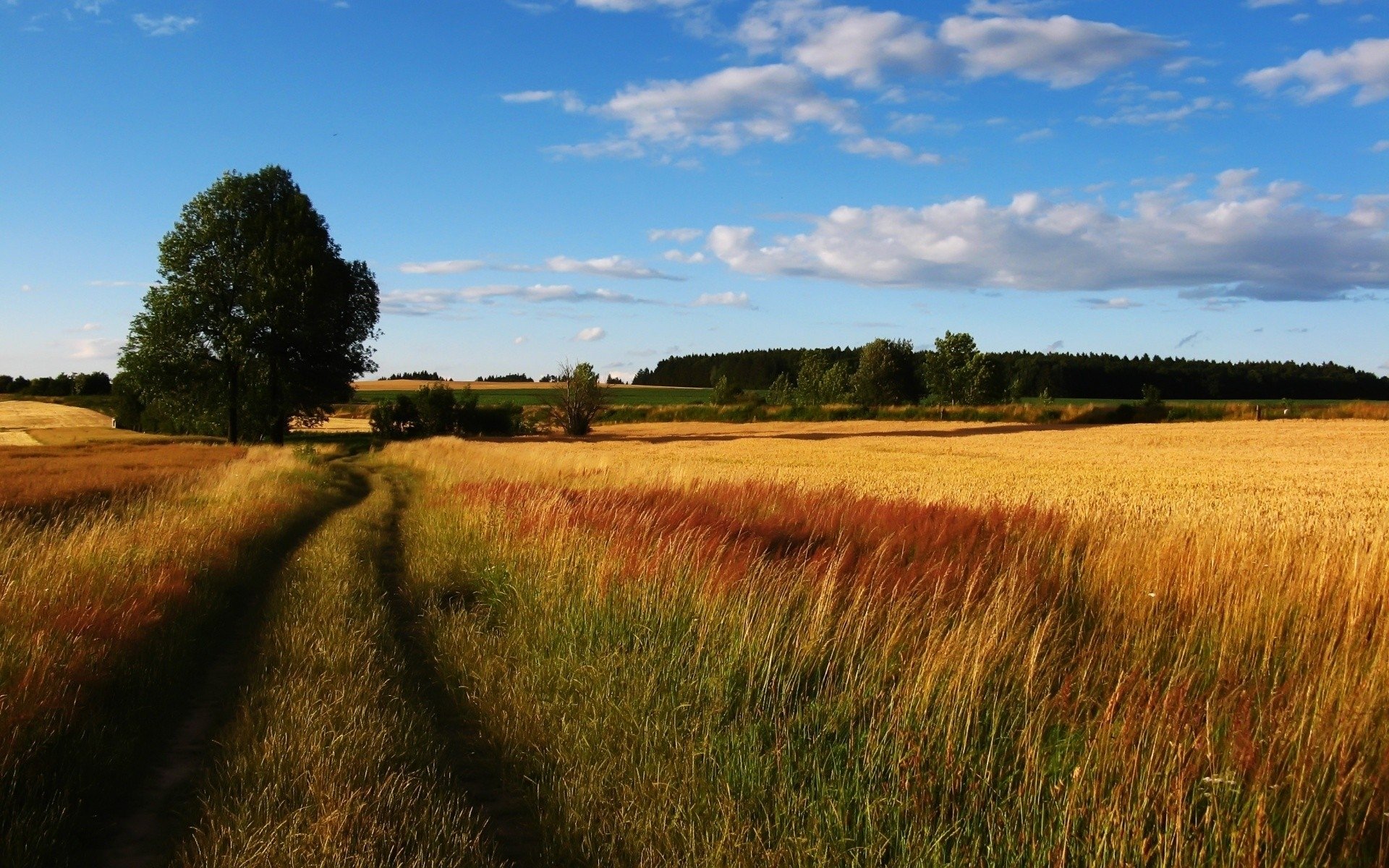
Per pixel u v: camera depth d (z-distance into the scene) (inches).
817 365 4202.8
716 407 3575.3
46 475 1056.2
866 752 197.0
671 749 214.1
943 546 405.4
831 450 1578.5
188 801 199.5
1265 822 158.2
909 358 4028.1
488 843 177.8
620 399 5369.1
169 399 2069.4
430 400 2746.1
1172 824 162.4
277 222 2038.6
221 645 334.0
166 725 249.9
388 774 200.2
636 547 382.0
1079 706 220.7
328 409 2324.1
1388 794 172.1
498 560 440.8
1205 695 225.1
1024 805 176.2
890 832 170.7
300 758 206.5
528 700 254.4
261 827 173.6
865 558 366.3
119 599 318.0
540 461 1074.1
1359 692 207.0
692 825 177.0
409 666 304.0
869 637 267.0
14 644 249.9
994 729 200.1
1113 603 311.1
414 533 629.3
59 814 180.5
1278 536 369.7
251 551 501.4
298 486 893.8
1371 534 402.0
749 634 265.9
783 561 345.4
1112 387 5354.3
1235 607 276.2
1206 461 1194.6
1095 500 615.2
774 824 177.8
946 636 252.7
